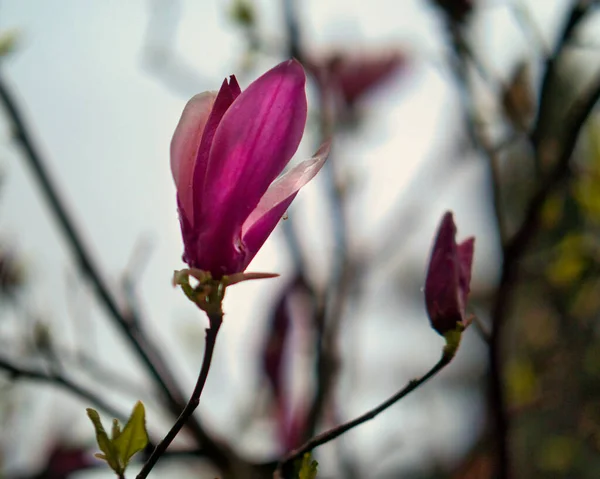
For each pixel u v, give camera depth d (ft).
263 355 3.65
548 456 3.75
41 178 3.43
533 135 3.28
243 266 2.52
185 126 2.50
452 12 3.46
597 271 3.59
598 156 3.58
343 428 2.67
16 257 3.66
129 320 3.42
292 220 3.64
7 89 3.45
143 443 2.60
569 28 3.26
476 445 3.51
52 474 3.57
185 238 2.52
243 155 2.49
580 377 3.79
